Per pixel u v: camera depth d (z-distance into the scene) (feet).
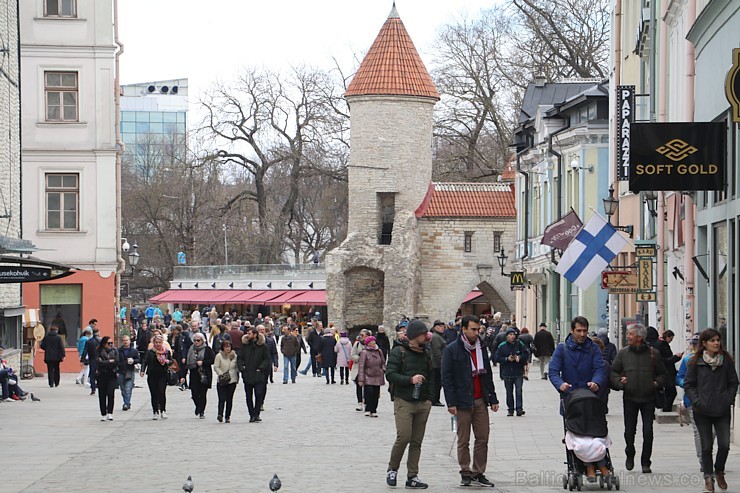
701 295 81.51
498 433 78.64
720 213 69.82
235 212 309.63
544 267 177.58
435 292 252.62
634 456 56.54
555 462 62.64
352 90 255.91
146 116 578.66
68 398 112.98
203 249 306.96
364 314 257.75
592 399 50.52
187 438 79.00
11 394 110.22
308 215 331.77
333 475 58.54
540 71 224.94
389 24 260.21
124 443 75.97
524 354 91.20
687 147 67.26
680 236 93.45
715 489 49.42
